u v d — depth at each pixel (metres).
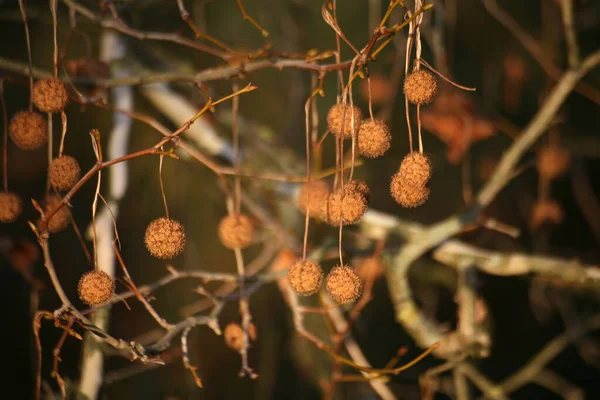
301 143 2.03
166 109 1.74
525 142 1.52
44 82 1.19
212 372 1.88
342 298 1.15
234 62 1.37
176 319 1.79
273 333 1.88
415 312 1.52
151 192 1.86
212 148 1.71
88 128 1.96
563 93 1.50
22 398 2.21
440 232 1.52
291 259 1.52
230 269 1.90
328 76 2.09
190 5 2.01
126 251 1.88
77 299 2.07
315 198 1.29
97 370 1.42
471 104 1.78
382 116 1.79
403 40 1.74
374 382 1.46
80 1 1.66
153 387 1.76
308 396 1.83
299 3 2.09
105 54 1.67
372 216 1.59
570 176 2.17
